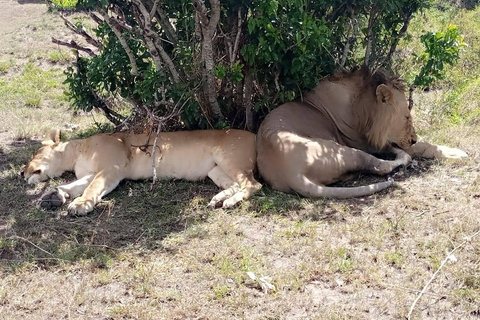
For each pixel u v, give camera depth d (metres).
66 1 10.84
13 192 5.66
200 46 6.00
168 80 6.00
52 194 5.27
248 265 4.13
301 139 5.33
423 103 7.58
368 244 4.32
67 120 8.31
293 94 6.07
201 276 4.04
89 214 5.15
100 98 7.12
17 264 4.29
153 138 5.82
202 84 6.08
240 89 6.39
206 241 4.54
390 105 5.72
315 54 6.20
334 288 3.87
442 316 3.54
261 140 5.58
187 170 5.75
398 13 6.90
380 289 3.82
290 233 4.54
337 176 5.33
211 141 5.71
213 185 5.70
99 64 6.18
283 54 5.95
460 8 12.73
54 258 4.36
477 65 9.09
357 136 6.04
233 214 5.02
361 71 6.14
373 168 5.43
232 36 6.11
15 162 6.51
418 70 7.33
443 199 4.95
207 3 6.02
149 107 6.21
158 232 4.76
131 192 5.57
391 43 7.24
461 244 4.19
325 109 6.05
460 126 6.77
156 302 3.78
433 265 3.99
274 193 5.35
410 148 5.93
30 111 8.62
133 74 6.03
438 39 6.21
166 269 4.17
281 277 3.96
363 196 5.15
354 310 3.61
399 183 5.36
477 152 5.92
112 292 3.95
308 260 4.18
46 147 5.95
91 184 5.39
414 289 3.77
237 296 3.80
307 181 5.17
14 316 3.72
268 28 5.69
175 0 5.96
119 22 5.53
